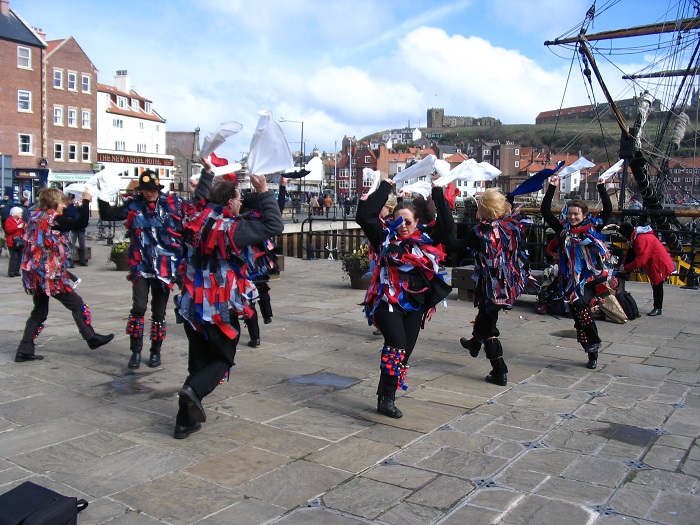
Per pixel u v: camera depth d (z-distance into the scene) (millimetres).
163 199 6086
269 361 6520
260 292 7727
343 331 7996
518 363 6523
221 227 4227
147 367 6191
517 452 4191
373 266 5164
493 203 5508
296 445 4301
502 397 5383
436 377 5980
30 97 41719
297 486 3699
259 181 4250
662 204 21953
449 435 4492
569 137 86875
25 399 5188
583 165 6410
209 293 4273
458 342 7445
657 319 8875
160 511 3400
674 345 7340
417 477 3818
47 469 3889
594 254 6191
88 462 3998
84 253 15125
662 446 4309
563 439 4426
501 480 3775
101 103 51719
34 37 41688
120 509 3414
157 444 4297
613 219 14602
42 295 6258
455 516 3350
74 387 5531
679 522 3299
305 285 12102
